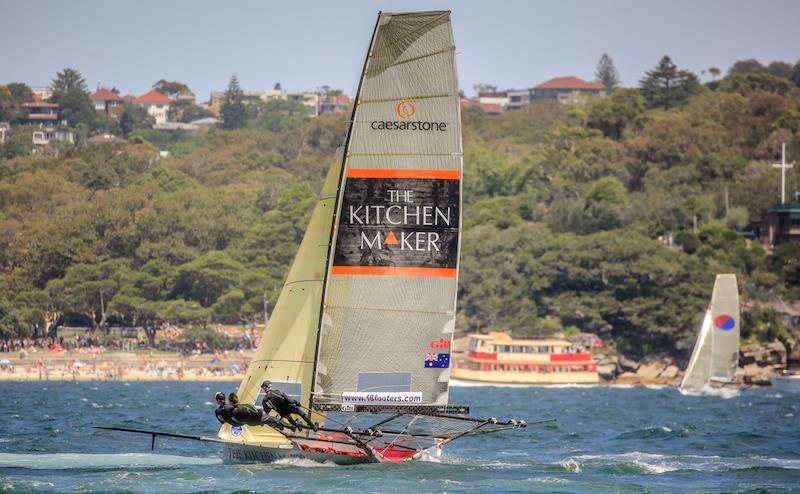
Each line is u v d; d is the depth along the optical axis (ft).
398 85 235.81
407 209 237.45
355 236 237.86
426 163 236.84
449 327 239.09
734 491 230.68
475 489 224.94
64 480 233.96
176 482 229.86
